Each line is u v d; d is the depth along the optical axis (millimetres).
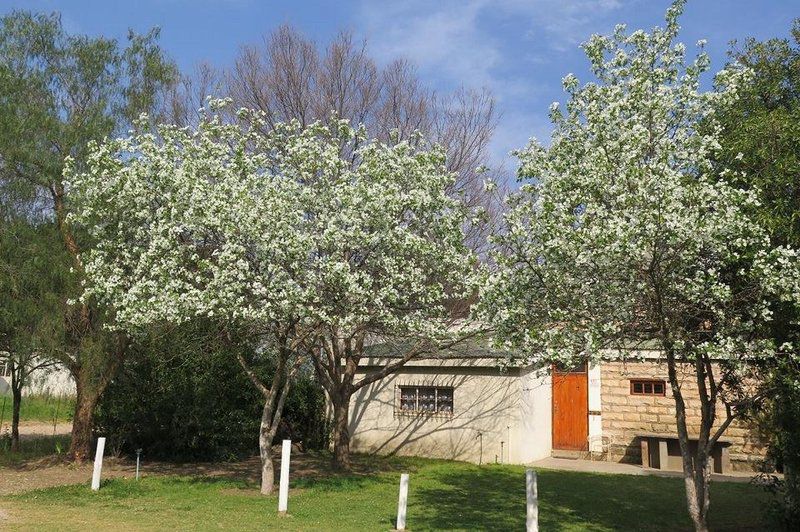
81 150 13906
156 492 12102
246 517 10062
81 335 13828
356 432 18750
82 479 13359
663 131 8742
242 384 17188
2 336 14164
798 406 8656
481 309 8727
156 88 15648
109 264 11727
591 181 8242
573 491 13211
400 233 10914
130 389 16219
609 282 8148
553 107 9188
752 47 10086
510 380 17141
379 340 17922
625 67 9172
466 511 11156
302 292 10266
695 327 8773
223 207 10430
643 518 10977
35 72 14391
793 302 7777
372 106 20766
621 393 17891
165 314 10492
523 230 8195
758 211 8258
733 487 13883
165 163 11383
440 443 17734
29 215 13797
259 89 20453
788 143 8531
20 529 8758
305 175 11703
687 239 7633
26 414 24656
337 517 10312
